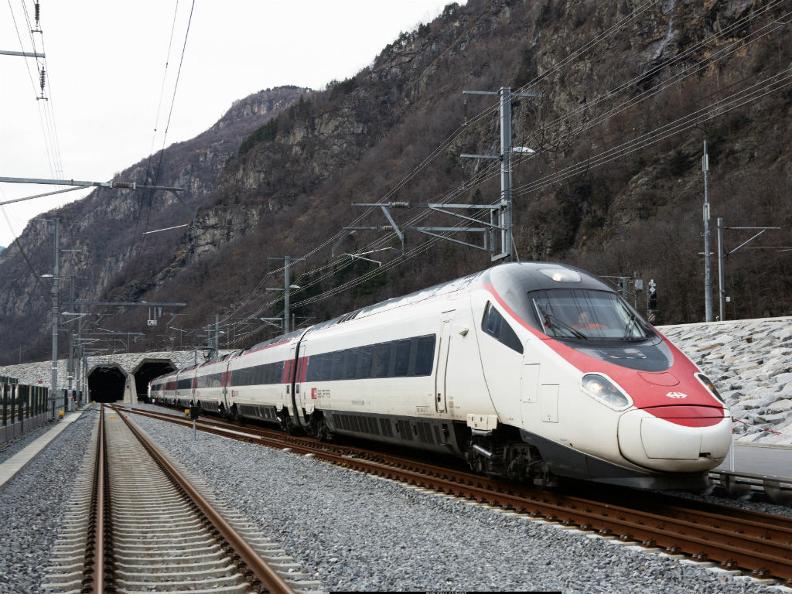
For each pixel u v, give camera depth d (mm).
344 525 10227
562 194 83500
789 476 11500
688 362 11172
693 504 11008
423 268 68812
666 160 77062
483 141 83438
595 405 10438
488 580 7324
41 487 15164
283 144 181375
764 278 57781
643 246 65938
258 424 38938
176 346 93562
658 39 85188
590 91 89625
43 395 40812
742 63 75812
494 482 13562
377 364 17891
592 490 12539
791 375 21172
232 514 11352
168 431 32844
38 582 7598
